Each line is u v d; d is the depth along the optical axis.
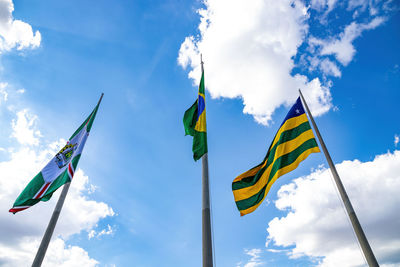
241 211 12.79
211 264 7.41
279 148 12.55
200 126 11.18
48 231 11.70
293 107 13.55
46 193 13.86
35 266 10.65
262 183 13.08
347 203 9.71
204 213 8.49
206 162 9.84
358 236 8.90
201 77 13.46
